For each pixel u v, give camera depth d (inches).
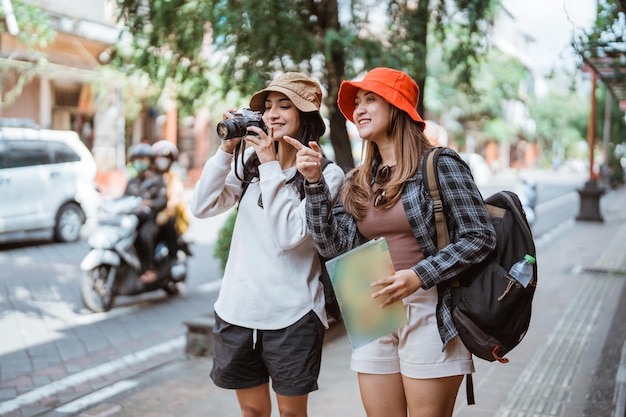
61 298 281.3
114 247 254.2
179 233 281.1
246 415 102.9
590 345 208.5
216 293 301.3
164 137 789.2
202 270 355.3
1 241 413.7
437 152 89.6
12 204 382.9
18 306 265.1
